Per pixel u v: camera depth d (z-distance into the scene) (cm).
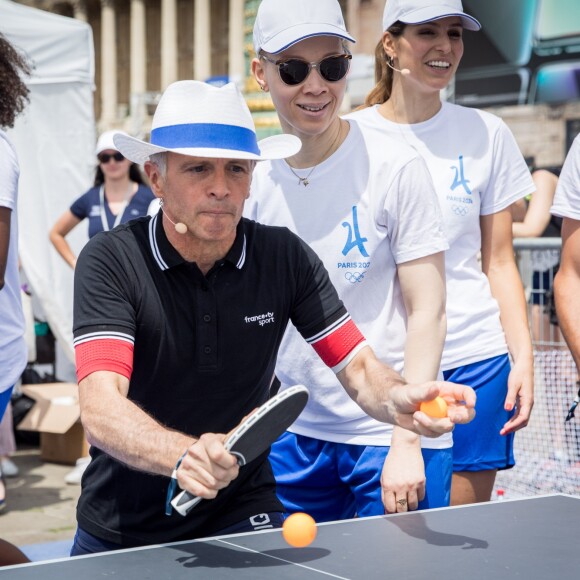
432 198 297
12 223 330
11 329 336
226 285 239
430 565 188
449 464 309
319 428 317
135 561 192
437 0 341
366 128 312
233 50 5316
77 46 815
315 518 328
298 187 309
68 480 673
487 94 2208
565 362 490
